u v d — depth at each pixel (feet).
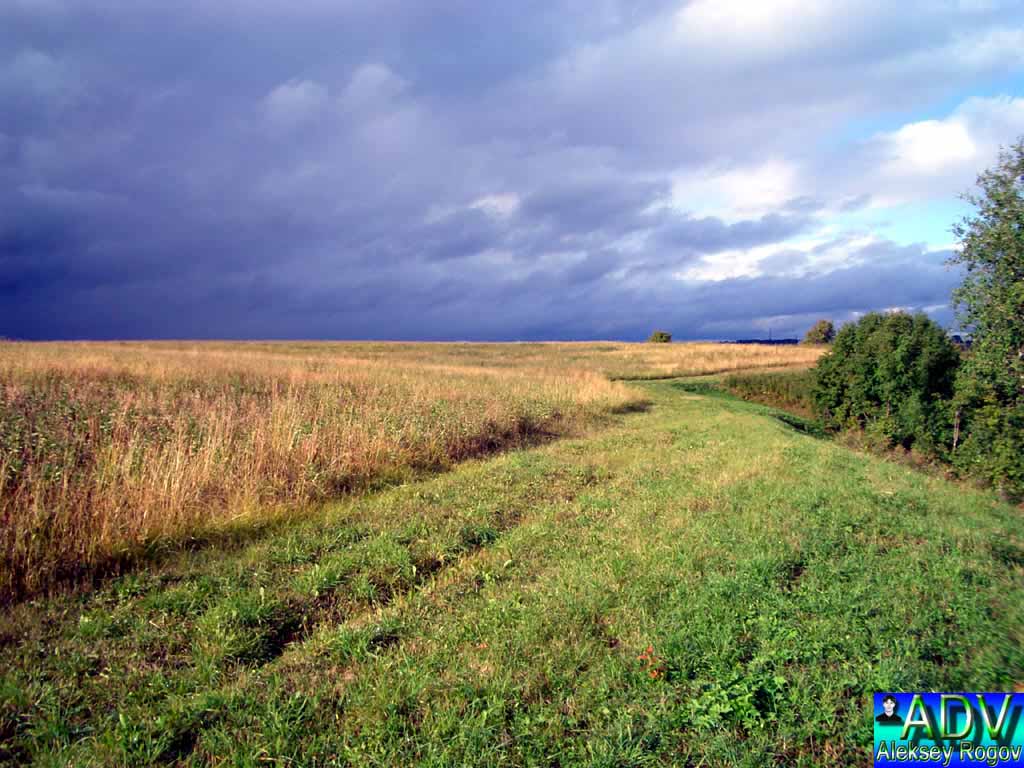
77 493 21.29
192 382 56.65
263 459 29.25
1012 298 41.09
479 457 40.91
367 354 186.19
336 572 18.94
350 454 32.24
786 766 10.39
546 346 266.77
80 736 11.37
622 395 79.46
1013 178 41.39
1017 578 18.66
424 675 12.98
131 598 17.12
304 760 10.52
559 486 32.12
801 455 39.86
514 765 10.34
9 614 15.97
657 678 12.71
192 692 12.80
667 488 30.40
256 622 15.81
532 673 13.08
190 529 22.02
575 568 19.38
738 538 21.68
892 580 17.63
